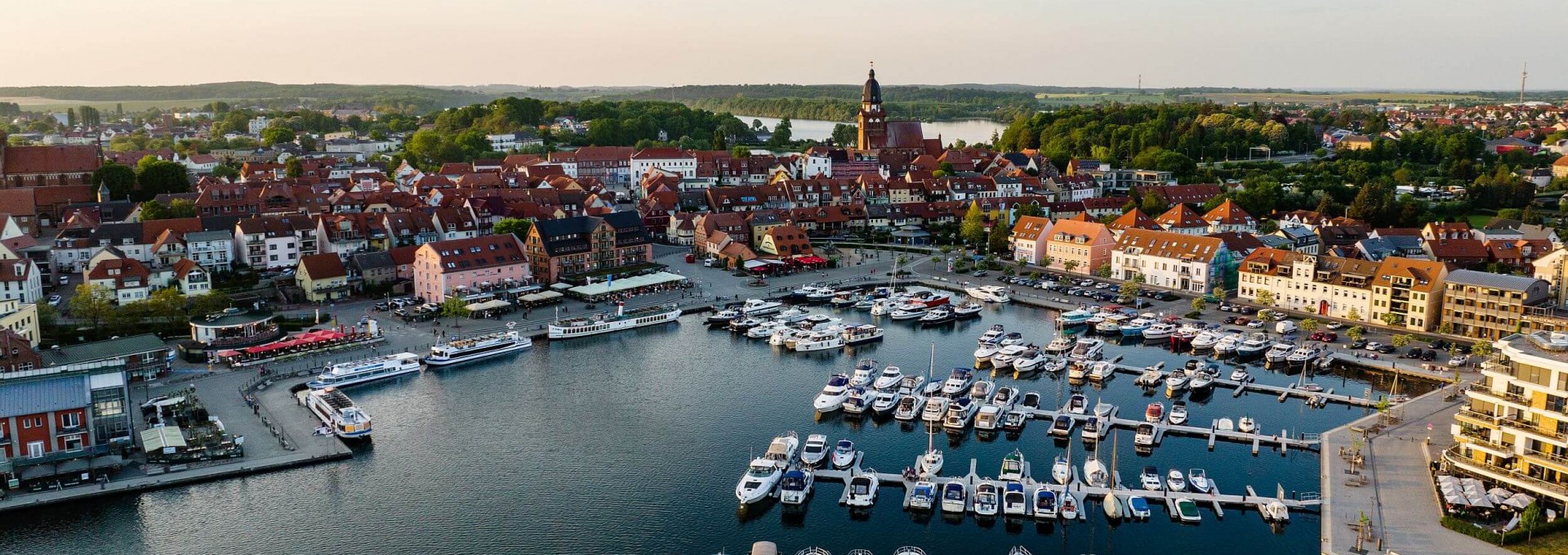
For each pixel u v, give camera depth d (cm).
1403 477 13338
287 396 17175
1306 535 12225
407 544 12156
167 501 13188
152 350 17950
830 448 15262
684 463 14650
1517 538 11394
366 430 15375
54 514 12769
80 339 19738
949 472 14288
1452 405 16112
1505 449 12419
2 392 13525
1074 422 16212
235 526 12562
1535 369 12088
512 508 13138
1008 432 15838
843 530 12581
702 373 19112
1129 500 12962
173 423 15425
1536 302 19800
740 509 13062
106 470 13538
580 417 16562
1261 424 16012
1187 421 16175
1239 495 13275
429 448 15150
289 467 14288
